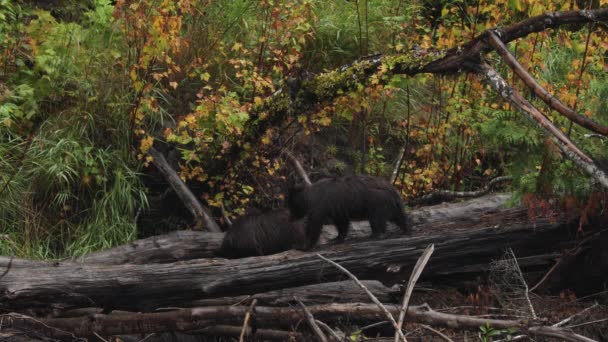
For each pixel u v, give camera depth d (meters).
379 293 7.44
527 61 8.92
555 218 7.45
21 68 9.48
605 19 7.38
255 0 10.59
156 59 9.37
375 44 10.76
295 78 8.52
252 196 9.55
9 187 8.47
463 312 7.57
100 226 8.55
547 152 7.54
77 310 6.88
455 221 7.59
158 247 7.89
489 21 8.93
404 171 9.93
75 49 9.62
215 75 9.91
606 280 7.95
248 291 6.91
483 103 9.52
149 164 9.34
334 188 7.38
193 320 6.62
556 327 6.11
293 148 9.98
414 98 10.93
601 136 7.64
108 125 9.20
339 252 7.08
